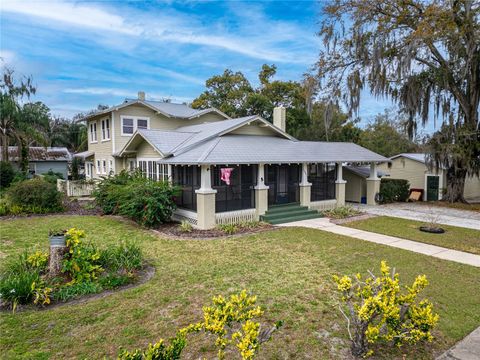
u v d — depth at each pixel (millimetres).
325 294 5695
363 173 18859
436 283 6273
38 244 8977
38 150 33312
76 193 20516
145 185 11828
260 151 13320
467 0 14055
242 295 3750
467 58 15734
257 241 9578
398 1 15586
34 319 4691
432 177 20500
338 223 12547
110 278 5926
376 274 6754
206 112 21922
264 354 3912
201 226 11312
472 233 10820
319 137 32781
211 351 3955
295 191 15164
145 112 20234
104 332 4375
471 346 4109
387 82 17109
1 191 19391
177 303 5273
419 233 10758
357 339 3867
